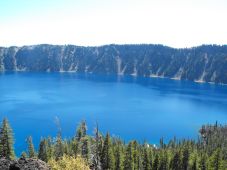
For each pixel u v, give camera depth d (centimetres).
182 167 13162
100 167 11412
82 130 13638
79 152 11725
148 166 12888
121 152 12488
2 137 10712
